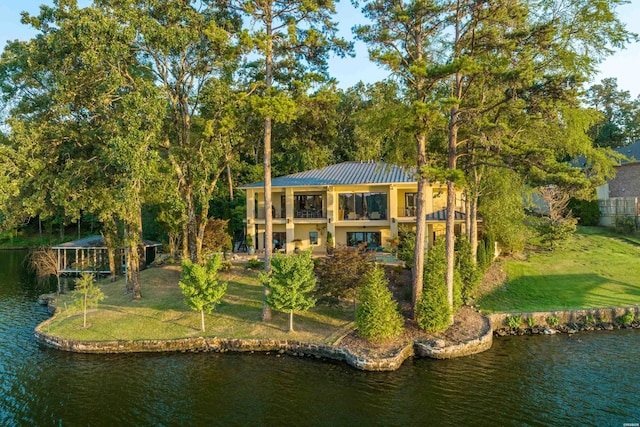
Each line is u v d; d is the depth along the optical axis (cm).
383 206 3581
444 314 2016
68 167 2462
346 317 2200
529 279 2817
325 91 2219
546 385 1580
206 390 1577
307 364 1816
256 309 2339
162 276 3066
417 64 1834
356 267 2178
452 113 2075
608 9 1781
